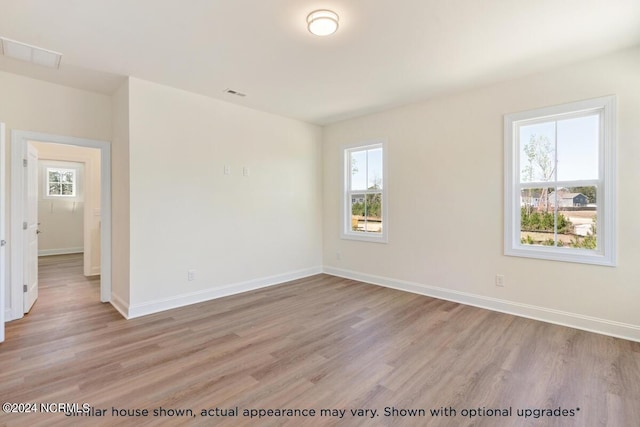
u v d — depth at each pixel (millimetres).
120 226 3549
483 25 2322
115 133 3676
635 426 1689
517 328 2994
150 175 3428
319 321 3205
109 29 2373
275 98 3939
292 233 4938
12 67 3037
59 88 3469
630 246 2734
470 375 2193
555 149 3174
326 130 5320
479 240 3619
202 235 3871
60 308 3598
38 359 2404
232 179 4160
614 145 2775
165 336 2836
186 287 3732
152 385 2074
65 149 5078
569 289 3043
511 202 3379
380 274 4605
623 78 2727
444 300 3879
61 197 7531
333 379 2150
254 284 4426
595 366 2293
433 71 3133
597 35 2467
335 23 2219
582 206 3029
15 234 3238
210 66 3023
